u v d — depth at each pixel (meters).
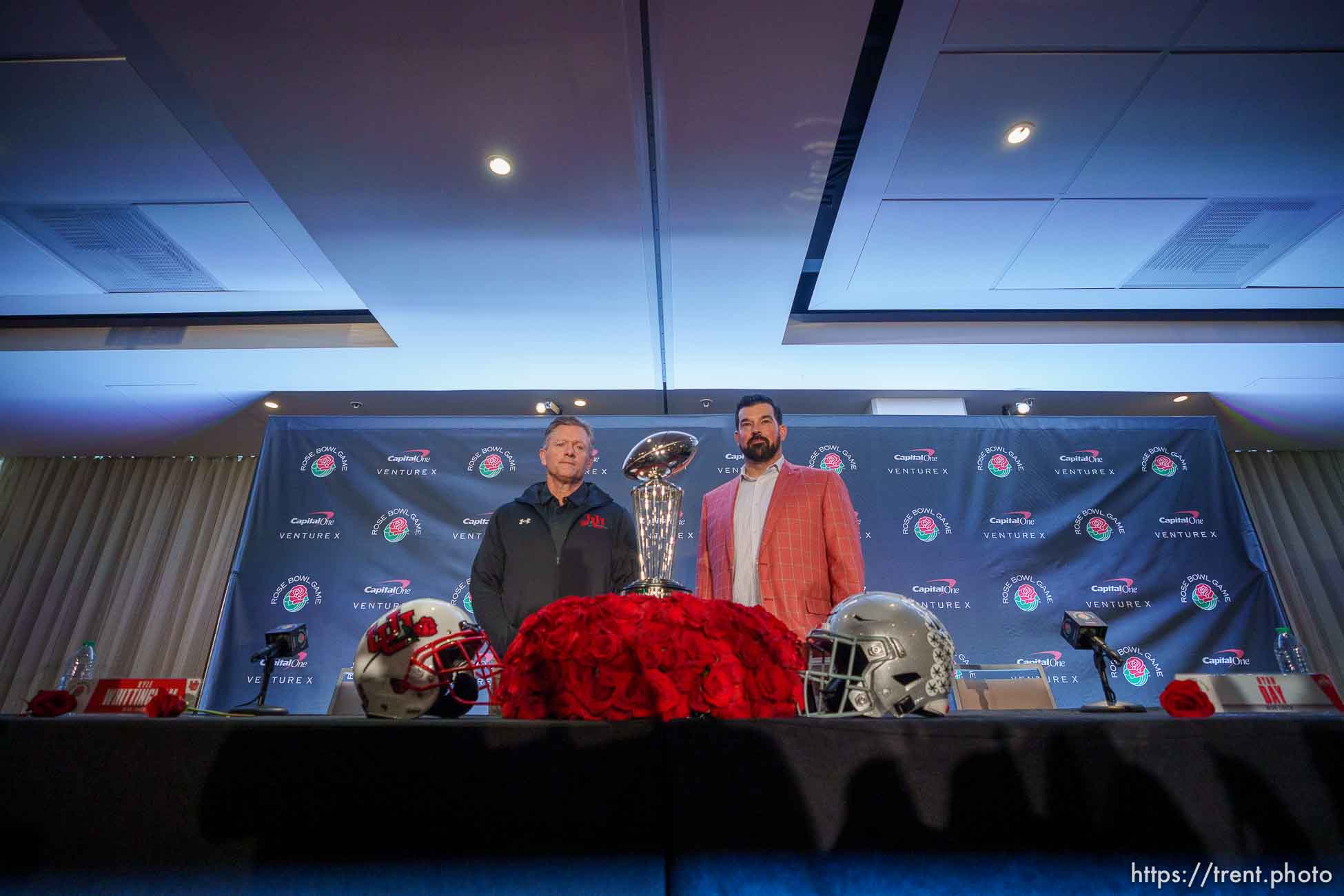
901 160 2.64
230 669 3.57
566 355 3.76
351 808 0.53
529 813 0.53
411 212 2.74
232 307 3.55
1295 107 2.40
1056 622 3.71
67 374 3.90
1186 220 2.96
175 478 4.98
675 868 0.51
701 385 4.06
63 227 2.96
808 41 2.09
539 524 2.15
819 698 0.78
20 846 0.52
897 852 0.51
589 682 0.67
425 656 0.82
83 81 2.27
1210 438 4.09
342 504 3.95
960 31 2.14
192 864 0.52
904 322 3.68
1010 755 0.53
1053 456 4.06
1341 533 4.69
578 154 2.48
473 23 2.03
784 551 2.09
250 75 2.19
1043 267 3.27
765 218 2.77
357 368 3.86
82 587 4.69
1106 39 2.16
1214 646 3.66
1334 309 3.58
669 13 2.01
